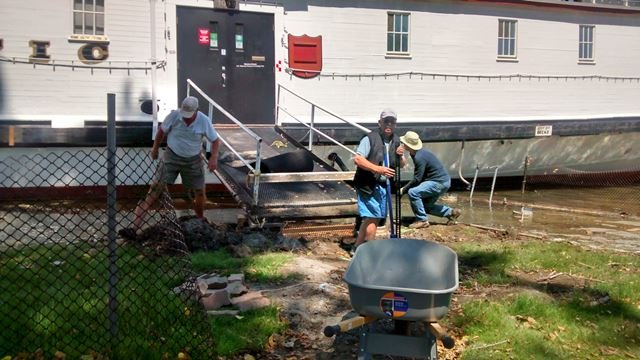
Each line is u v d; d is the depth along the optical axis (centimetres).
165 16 1018
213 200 1030
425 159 895
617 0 1437
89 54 964
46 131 910
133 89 993
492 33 1284
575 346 448
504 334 454
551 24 1348
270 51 1097
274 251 700
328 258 688
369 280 428
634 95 1464
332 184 862
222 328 441
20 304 446
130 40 987
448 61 1242
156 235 566
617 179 1480
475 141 1277
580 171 1436
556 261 677
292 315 482
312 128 1028
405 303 366
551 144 1361
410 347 388
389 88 1189
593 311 516
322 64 1132
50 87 947
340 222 881
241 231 761
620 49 1436
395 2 1181
